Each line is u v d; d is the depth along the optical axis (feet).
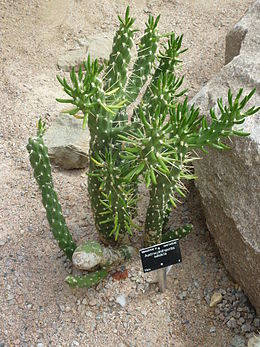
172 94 5.62
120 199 5.52
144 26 10.95
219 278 6.55
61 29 10.83
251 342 5.51
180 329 6.11
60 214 6.13
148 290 6.42
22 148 8.48
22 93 9.38
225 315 6.21
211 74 9.84
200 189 6.46
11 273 6.72
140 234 7.02
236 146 5.89
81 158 8.02
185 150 5.06
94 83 4.74
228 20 11.10
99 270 6.44
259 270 5.73
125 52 5.25
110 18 11.20
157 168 5.30
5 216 7.43
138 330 6.10
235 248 6.08
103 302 6.35
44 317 6.29
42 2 11.39
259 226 5.65
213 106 6.42
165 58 5.97
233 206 5.92
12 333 6.20
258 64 6.79
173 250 5.83
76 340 6.08
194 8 11.46
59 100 4.69
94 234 7.12
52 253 6.90
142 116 4.57
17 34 10.66
